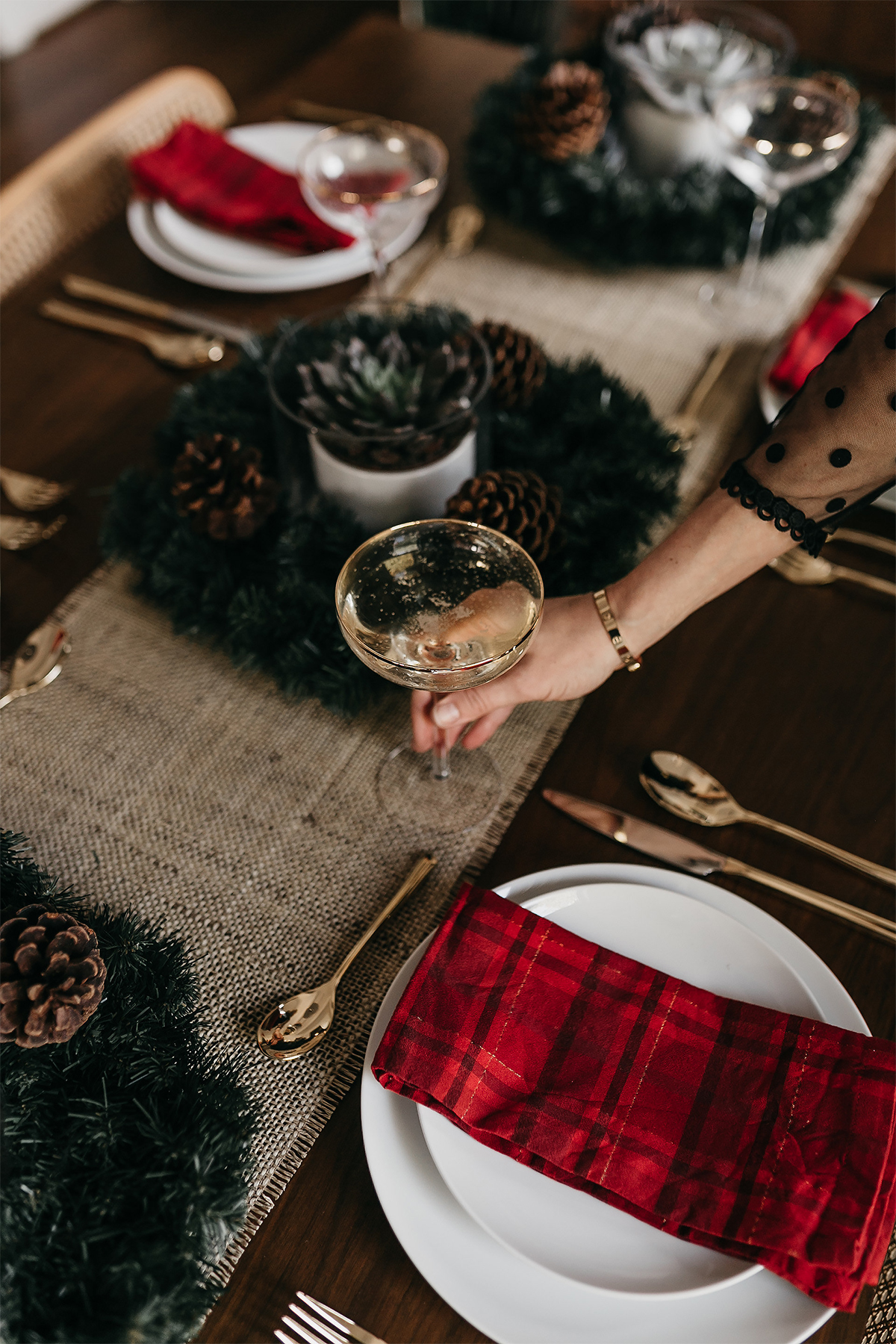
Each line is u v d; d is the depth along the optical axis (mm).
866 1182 462
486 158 1105
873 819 665
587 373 891
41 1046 519
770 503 597
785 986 551
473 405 725
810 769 692
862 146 1131
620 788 687
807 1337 453
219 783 700
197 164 1117
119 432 929
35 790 697
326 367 735
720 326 1038
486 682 582
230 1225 482
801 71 1218
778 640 770
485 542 638
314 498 772
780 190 998
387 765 710
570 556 755
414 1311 480
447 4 2451
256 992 597
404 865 652
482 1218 468
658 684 743
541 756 706
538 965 548
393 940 617
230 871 653
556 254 1129
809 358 912
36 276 1087
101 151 1229
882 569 817
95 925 578
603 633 666
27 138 2920
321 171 1021
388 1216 490
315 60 1385
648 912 583
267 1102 548
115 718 738
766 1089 500
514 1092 511
